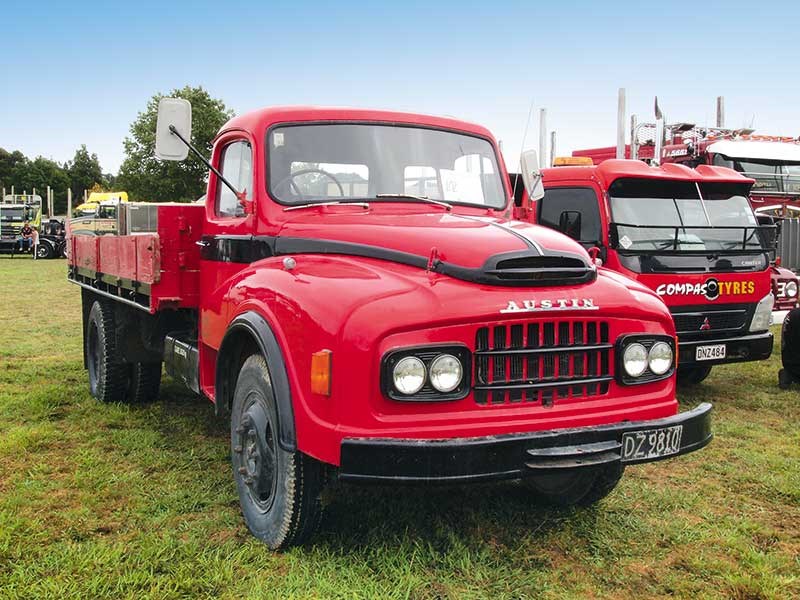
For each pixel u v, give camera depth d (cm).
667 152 1281
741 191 784
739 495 449
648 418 346
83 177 9044
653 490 446
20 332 1073
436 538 367
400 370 302
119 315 604
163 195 2797
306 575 325
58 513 396
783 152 1212
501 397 320
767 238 748
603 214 718
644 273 683
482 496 423
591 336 338
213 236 468
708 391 746
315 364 314
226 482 447
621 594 327
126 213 593
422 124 466
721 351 695
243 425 373
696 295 691
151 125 2798
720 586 334
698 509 421
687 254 698
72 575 325
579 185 750
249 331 362
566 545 370
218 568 333
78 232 757
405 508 400
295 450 326
